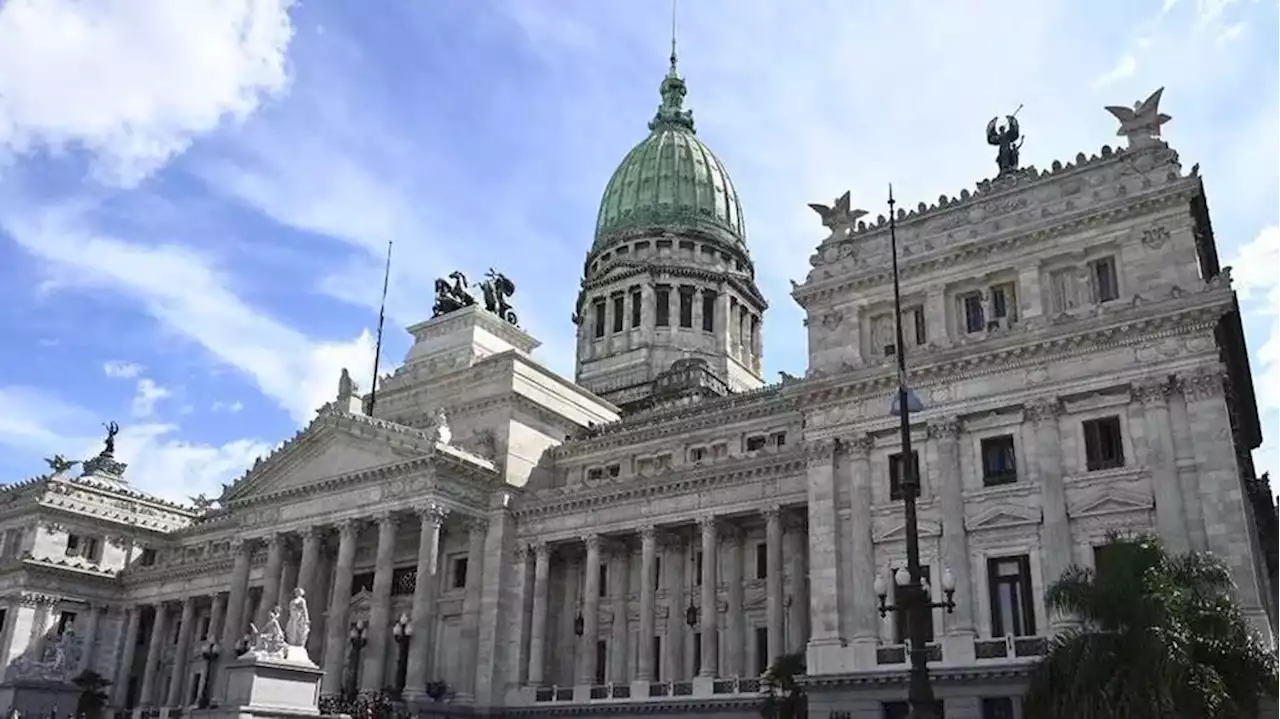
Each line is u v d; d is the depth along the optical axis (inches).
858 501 2353.6
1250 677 1496.1
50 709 3351.4
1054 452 2151.8
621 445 3511.3
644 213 5541.3
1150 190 2225.6
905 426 1476.4
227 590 4163.4
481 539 3331.7
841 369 2450.8
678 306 5236.2
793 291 2640.3
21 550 4431.6
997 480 2222.0
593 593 3117.6
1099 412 2142.0
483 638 3198.8
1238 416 2485.2
